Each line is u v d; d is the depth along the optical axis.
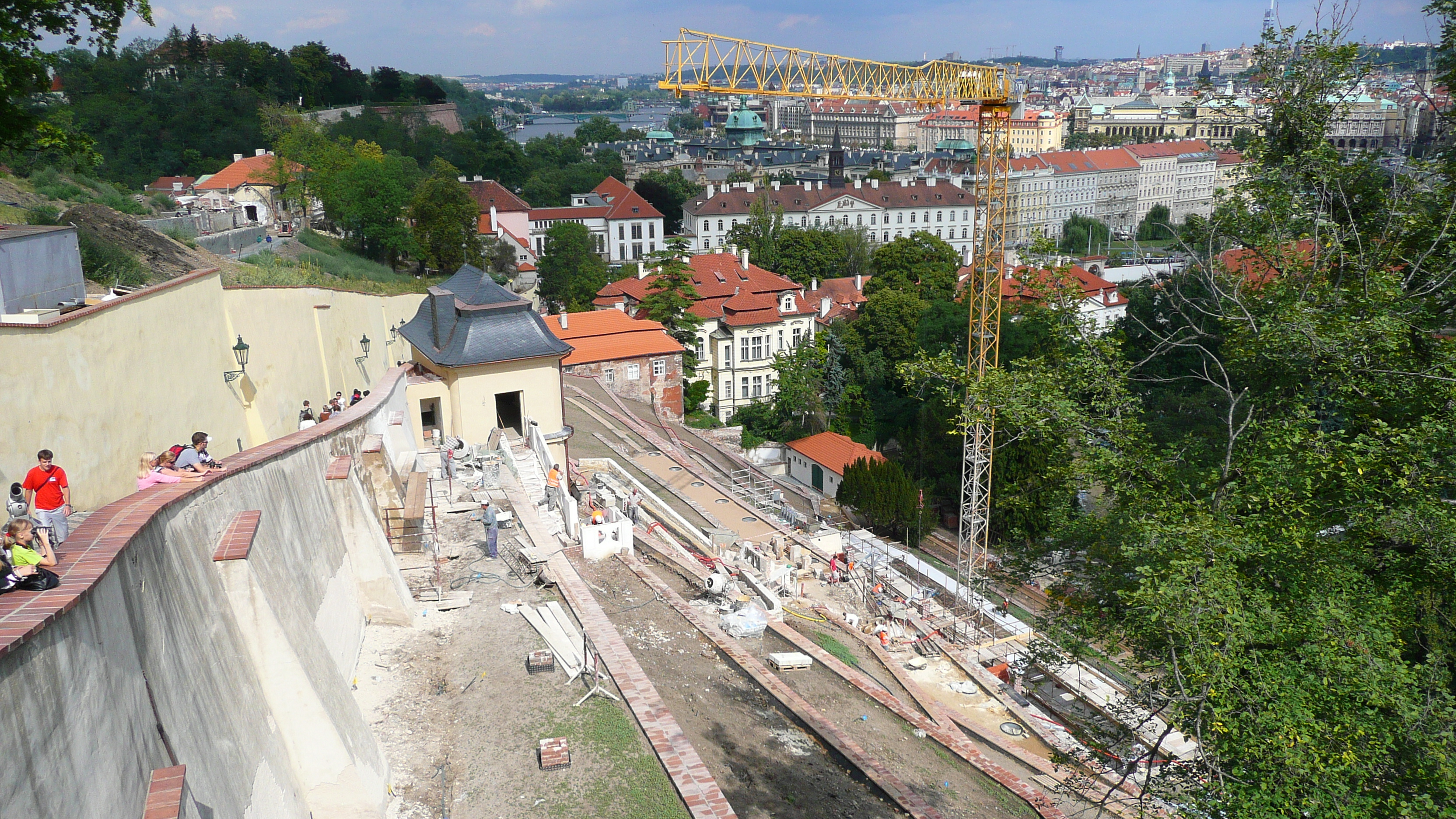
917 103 65.69
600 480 42.59
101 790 8.25
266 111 121.00
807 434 83.62
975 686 30.62
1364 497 15.95
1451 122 19.58
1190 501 17.11
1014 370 19.36
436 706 17.44
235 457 15.79
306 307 30.28
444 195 89.06
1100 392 19.08
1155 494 17.44
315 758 13.34
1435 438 15.15
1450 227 17.17
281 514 16.20
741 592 30.09
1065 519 18.52
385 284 65.12
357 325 36.72
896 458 73.81
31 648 7.44
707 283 102.12
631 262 144.88
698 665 21.97
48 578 8.51
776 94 71.94
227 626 12.73
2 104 24.61
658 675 20.56
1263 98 18.91
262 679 13.18
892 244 106.00
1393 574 16.41
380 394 28.55
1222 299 18.78
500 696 17.83
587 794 15.09
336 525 19.75
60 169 57.25
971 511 49.78
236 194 82.88
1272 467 16.27
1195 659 13.65
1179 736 25.83
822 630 30.34
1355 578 15.63
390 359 42.56
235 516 14.07
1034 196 192.75
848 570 39.94
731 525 44.00
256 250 61.53
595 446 54.94
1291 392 17.89
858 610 36.66
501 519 27.14
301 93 160.88
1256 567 15.92
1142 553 15.68
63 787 7.67
